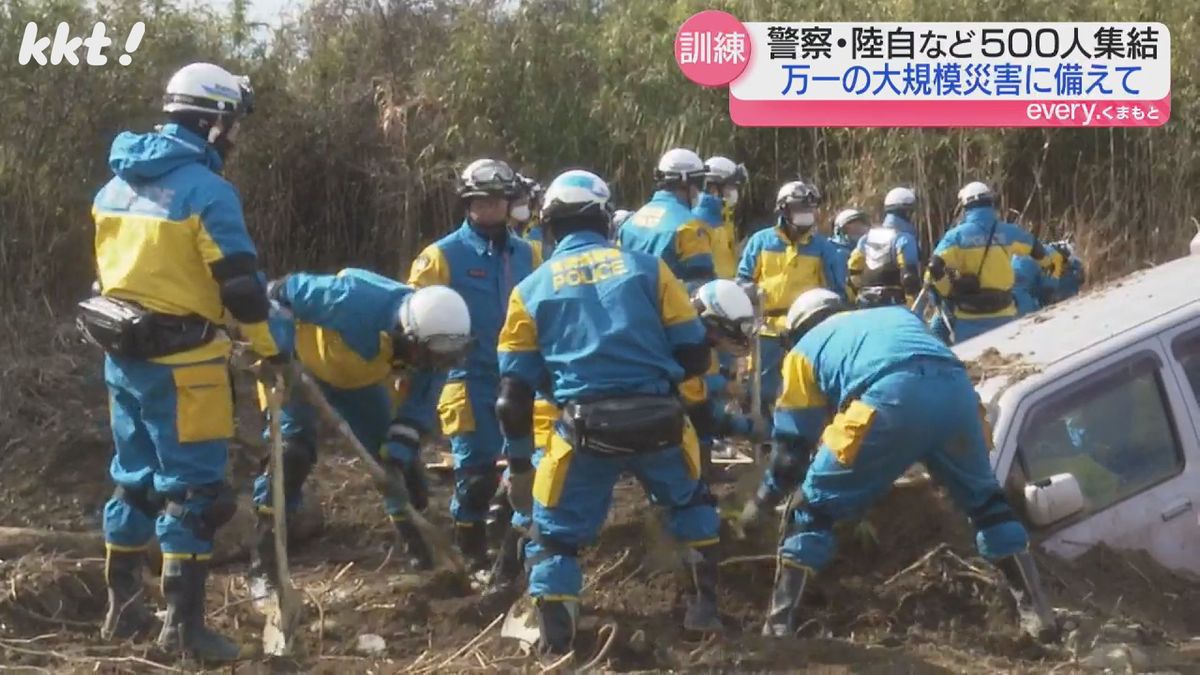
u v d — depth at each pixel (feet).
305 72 51.88
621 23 52.85
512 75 51.44
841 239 41.78
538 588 17.88
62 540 22.38
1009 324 23.75
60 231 42.06
